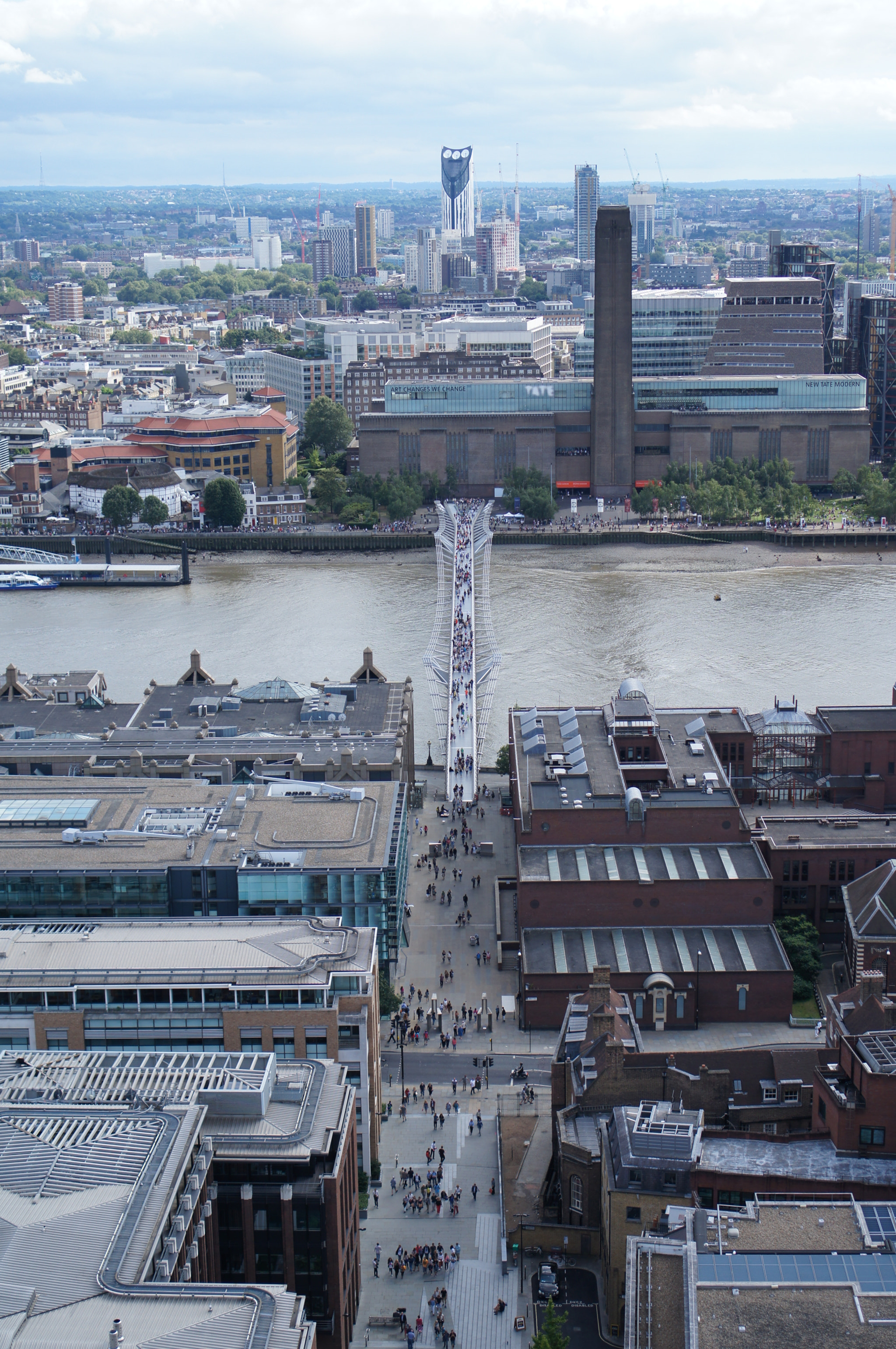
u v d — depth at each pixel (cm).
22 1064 14988
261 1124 14300
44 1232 12012
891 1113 14662
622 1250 14650
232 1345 10900
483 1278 15650
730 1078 16538
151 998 16975
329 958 17238
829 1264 12112
